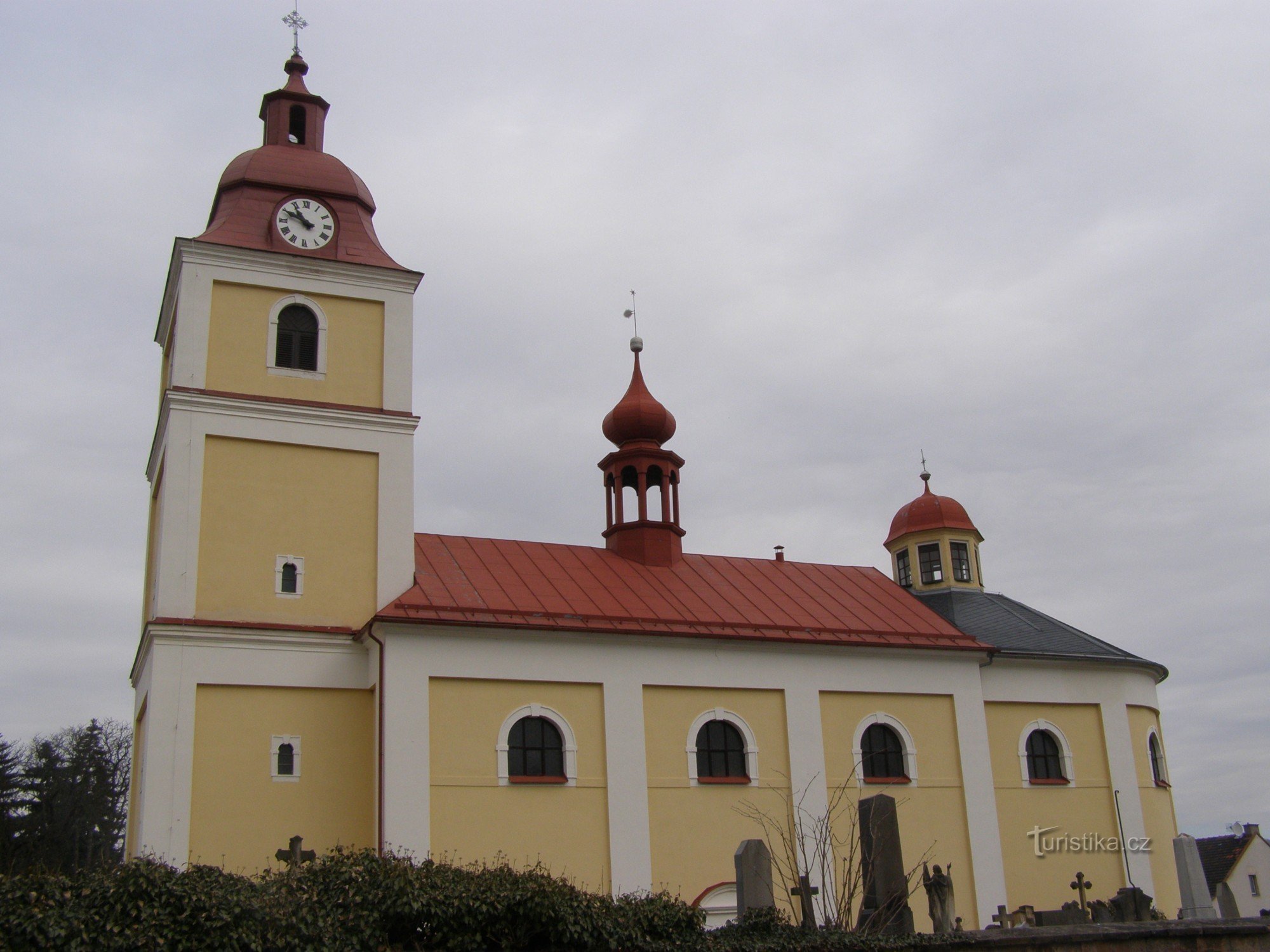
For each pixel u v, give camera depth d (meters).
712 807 31.89
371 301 34.31
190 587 29.97
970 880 34.12
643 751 31.61
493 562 35.12
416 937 17.55
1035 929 20.16
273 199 34.50
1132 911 28.50
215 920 15.72
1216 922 20.81
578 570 36.16
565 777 30.58
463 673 30.27
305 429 32.28
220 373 31.94
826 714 34.25
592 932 18.33
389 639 29.81
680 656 32.97
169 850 27.67
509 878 18.75
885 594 39.69
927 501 47.28
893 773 34.66
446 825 28.91
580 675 31.58
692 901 30.72
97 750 71.50
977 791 35.06
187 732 28.70
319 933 16.56
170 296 34.38
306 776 29.50
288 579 31.11
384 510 32.53
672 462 40.28
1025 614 42.16
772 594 37.53
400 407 33.59
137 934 15.22
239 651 29.78
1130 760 38.03
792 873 31.55
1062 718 37.88
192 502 30.58
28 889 15.18
